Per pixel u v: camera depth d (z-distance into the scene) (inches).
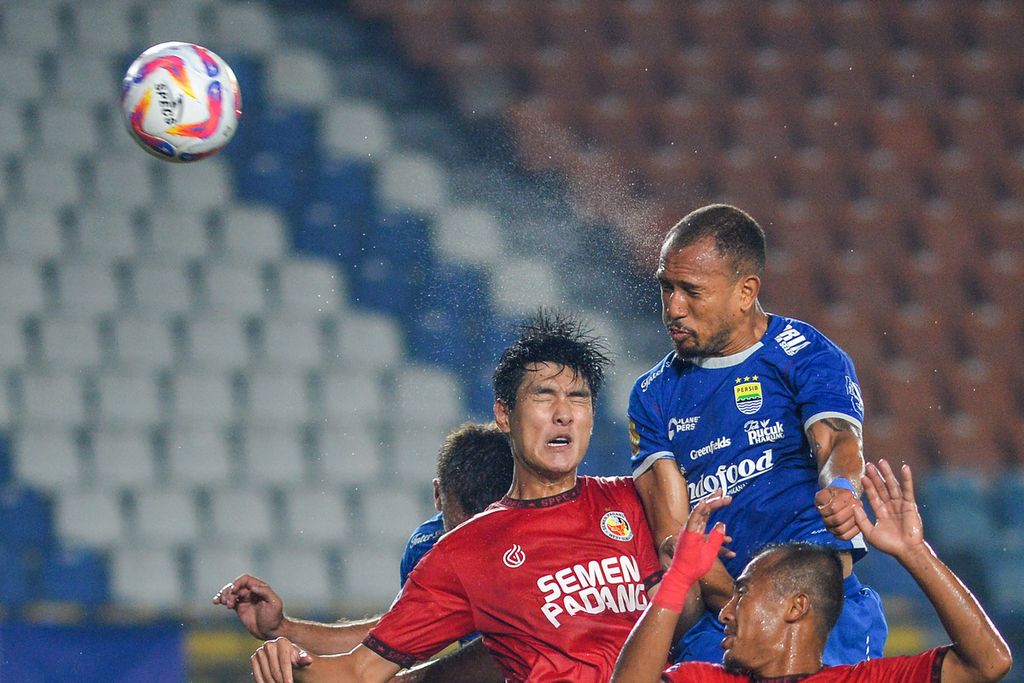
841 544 554.6
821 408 542.6
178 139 618.5
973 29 2231.8
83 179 1797.5
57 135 1829.5
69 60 1909.4
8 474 1526.8
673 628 435.5
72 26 1941.4
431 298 1797.5
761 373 561.3
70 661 885.8
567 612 501.7
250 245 1797.5
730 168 2044.8
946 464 1852.9
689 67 2137.1
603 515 524.4
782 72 2150.6
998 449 1871.3
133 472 1562.5
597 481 542.0
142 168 1822.1
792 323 567.8
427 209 1884.8
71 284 1705.2
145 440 1590.8
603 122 2055.9
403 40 2070.6
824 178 2064.5
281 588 1514.5
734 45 2164.1
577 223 1911.9
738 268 543.2
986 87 2187.5
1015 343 1956.2
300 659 491.5
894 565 1402.6
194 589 1481.3
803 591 448.8
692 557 437.1
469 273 1822.1
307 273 1788.9
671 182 2012.8
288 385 1678.2
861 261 1999.3
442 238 1860.2
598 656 498.0
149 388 1635.1
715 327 551.2
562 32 2128.4
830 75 2165.4
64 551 1476.4
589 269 1851.6
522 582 506.9
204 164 1845.5
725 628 461.1
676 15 2181.3
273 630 560.4
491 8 2132.1
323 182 1877.5
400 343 1752.0
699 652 553.6
